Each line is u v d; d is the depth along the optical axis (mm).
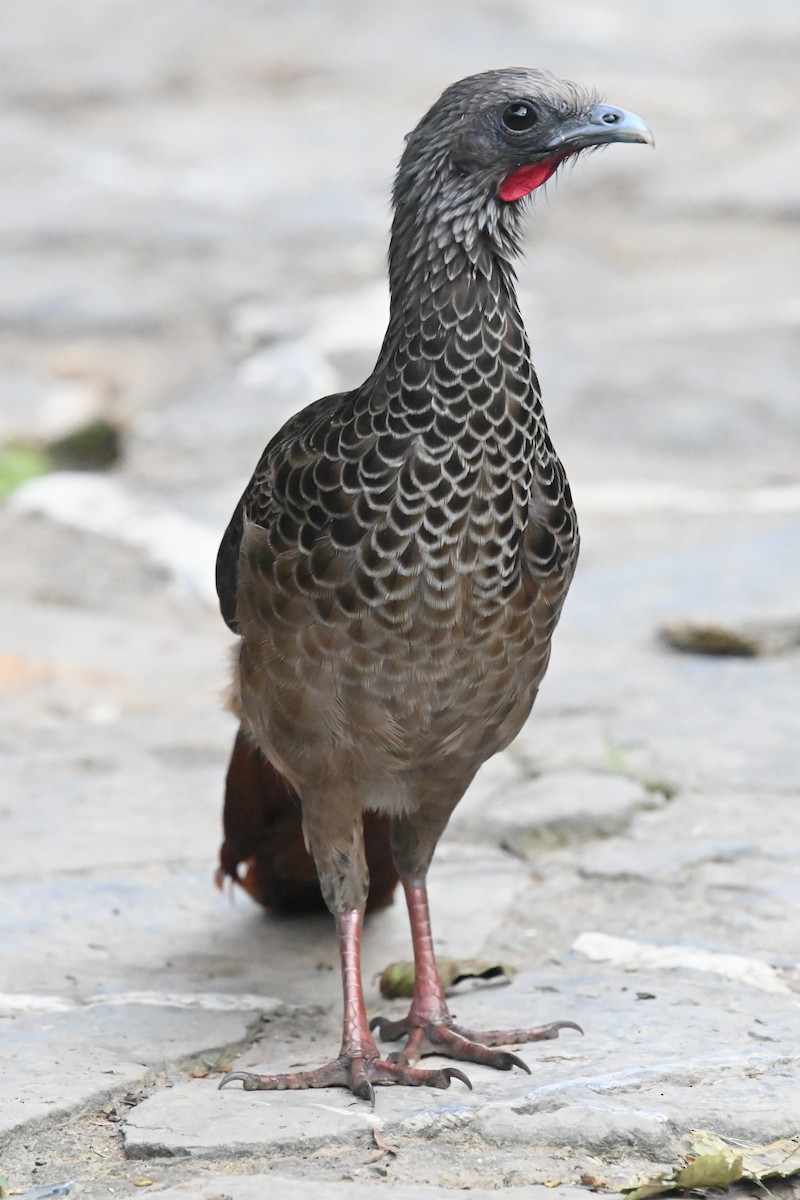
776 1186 6141
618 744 11484
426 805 7645
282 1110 6688
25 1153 6449
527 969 8383
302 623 7078
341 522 6953
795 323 21219
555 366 20453
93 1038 7441
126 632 14320
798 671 13086
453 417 6941
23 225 25172
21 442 18656
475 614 7055
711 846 9758
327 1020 7938
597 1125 6445
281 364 20578
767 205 25828
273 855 8484
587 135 7137
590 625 14164
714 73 33281
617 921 8945
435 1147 6445
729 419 19250
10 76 32562
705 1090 6762
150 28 35938
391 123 29859
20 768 11258
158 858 9812
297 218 25359
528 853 9969
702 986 8000
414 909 7715
